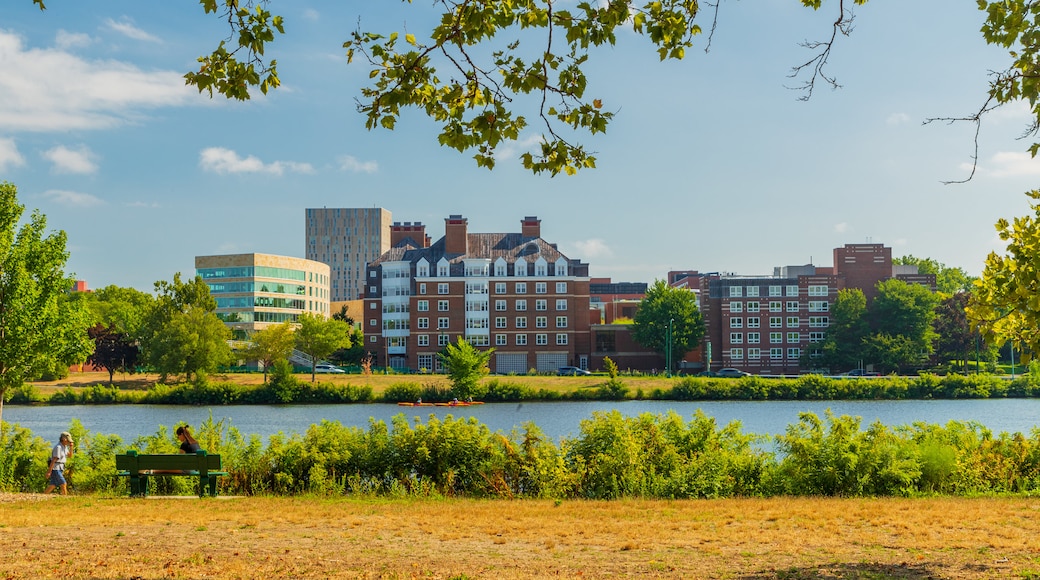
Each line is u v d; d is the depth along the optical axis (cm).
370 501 2014
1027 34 1184
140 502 1961
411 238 14312
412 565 1246
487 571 1210
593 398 9206
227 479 2258
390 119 1104
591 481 2202
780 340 13050
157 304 10450
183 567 1209
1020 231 1427
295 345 10969
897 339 12156
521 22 1084
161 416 7519
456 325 13188
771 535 1508
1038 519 1670
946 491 2209
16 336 3069
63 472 2303
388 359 13575
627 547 1397
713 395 9244
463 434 2314
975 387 9300
